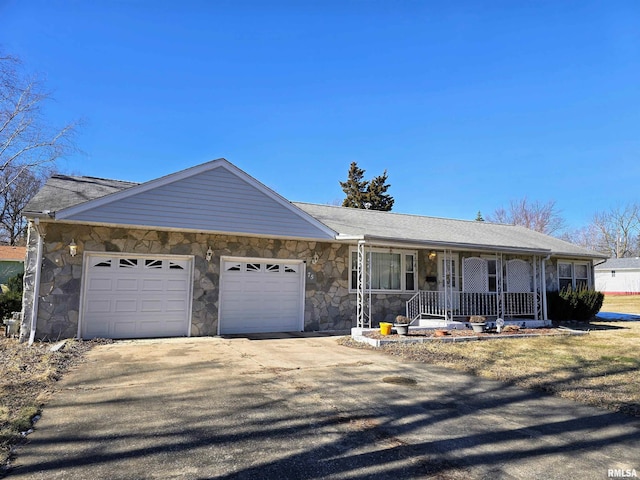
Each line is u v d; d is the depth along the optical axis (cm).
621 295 3725
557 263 1691
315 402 498
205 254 1060
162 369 664
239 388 556
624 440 393
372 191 3841
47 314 901
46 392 518
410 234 1255
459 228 1611
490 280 1495
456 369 707
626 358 808
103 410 455
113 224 911
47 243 912
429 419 446
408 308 1301
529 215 5025
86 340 916
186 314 1036
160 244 1014
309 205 1549
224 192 1023
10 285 1327
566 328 1329
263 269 1148
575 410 488
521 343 1009
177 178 973
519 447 372
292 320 1176
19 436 375
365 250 1284
